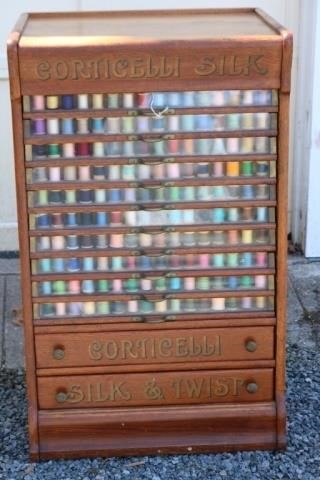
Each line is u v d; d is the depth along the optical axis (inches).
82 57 68.5
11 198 119.8
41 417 77.0
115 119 70.9
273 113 71.1
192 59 69.0
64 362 76.1
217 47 68.7
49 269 74.5
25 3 113.2
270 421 78.1
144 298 75.2
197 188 73.0
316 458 78.7
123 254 74.0
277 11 115.4
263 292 75.2
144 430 77.8
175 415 77.5
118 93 69.8
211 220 73.8
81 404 77.3
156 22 81.3
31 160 71.1
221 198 73.3
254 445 78.5
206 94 70.6
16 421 84.7
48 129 70.9
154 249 74.0
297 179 119.5
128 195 72.9
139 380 76.9
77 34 73.5
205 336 76.1
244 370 77.2
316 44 111.4
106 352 76.1
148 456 78.4
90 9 113.7
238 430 78.3
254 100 70.8
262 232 74.4
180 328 75.8
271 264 75.0
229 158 71.7
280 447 78.7
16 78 68.6
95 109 70.3
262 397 78.0
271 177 72.6
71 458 78.0
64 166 71.6
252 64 69.3
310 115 114.2
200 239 74.5
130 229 73.2
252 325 76.1
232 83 69.8
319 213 117.9
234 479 75.9
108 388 77.0
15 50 68.0
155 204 72.8
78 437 77.7
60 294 74.9
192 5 114.6
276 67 69.4
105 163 71.5
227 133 71.3
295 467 77.3
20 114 69.8
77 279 74.4
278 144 71.7
